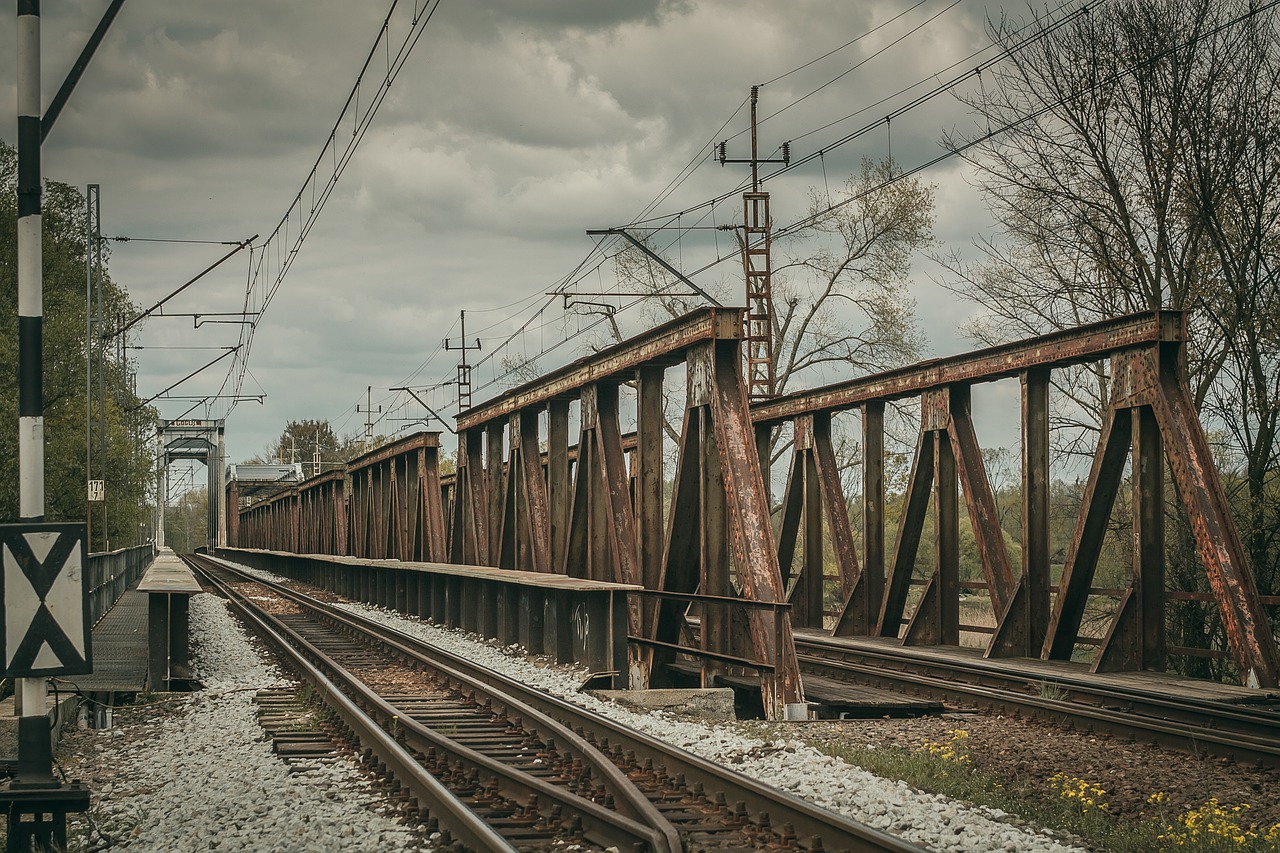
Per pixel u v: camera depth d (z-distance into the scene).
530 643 20.25
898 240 43.31
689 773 9.64
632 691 14.76
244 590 46.38
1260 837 8.10
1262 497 21.62
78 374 42.31
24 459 8.09
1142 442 16.52
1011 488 49.22
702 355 15.73
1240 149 22.36
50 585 7.70
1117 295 24.70
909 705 14.08
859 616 22.77
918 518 21.33
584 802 8.29
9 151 42.31
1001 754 11.38
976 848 7.58
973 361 19.27
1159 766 10.79
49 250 46.53
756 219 39.50
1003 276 26.48
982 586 19.53
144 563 62.12
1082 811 8.96
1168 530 22.42
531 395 22.55
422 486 32.03
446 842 7.91
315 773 10.27
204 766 10.80
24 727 7.93
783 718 14.09
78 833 8.30
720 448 15.10
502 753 11.30
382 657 20.75
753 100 39.78
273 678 17.69
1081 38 24.30
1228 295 22.69
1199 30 23.00
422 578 30.28
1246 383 22.03
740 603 14.51
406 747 11.47
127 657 18.66
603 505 19.62
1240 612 15.06
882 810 8.59
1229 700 14.22
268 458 165.25
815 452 23.89
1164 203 23.52
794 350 46.28
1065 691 15.05
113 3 8.52
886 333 43.94
